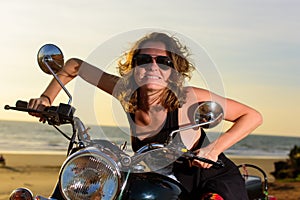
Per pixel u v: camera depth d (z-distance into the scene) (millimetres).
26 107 3936
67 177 3367
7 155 25578
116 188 3359
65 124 3850
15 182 14844
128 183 3525
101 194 3346
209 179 4031
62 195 3406
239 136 4059
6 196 12336
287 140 62312
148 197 3496
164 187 3568
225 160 4246
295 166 21328
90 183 3348
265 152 48031
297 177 20344
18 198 3486
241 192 4102
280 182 19125
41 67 3994
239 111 4199
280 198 15047
